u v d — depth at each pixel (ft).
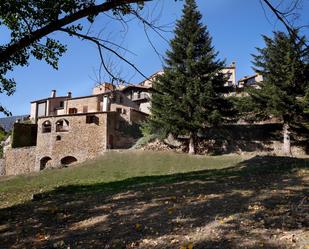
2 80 31.76
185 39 119.14
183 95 110.22
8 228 33.83
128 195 44.24
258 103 108.27
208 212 31.01
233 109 114.52
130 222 30.86
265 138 116.37
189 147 112.37
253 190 38.96
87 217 34.76
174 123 109.29
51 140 141.69
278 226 25.57
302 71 100.42
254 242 22.98
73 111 169.68
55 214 37.70
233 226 26.37
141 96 183.93
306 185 39.93
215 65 117.70
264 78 113.60
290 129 106.42
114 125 137.90
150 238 25.89
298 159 69.77
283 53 104.42
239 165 69.46
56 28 19.72
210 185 45.70
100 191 52.06
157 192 44.14
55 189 62.64
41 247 26.91
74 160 137.08
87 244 26.37
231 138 119.44
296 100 101.50
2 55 19.57
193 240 24.49
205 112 108.68
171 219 30.09
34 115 207.00
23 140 158.81
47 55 28.53
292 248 21.54
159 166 89.81
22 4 24.26
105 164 96.53
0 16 26.53
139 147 123.95
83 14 19.66
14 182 80.28
